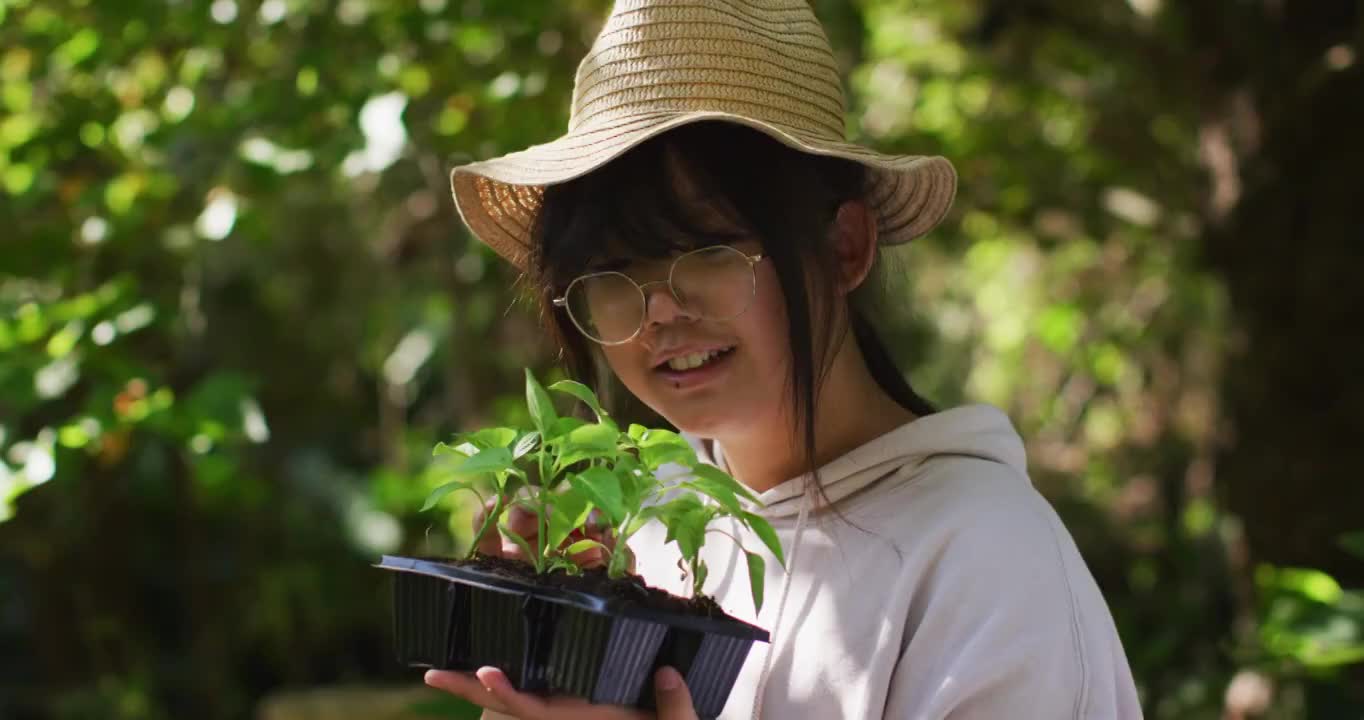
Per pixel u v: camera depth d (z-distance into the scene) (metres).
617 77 1.31
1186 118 4.15
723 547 1.39
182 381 6.41
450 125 3.13
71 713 6.67
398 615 1.25
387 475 4.80
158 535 7.02
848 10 3.89
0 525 6.19
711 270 1.23
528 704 1.11
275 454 7.15
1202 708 3.88
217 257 6.08
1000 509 1.24
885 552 1.27
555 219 1.30
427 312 5.63
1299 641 2.70
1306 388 3.48
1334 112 3.40
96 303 2.53
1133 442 6.62
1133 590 5.65
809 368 1.23
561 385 1.20
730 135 1.25
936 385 7.34
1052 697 1.17
